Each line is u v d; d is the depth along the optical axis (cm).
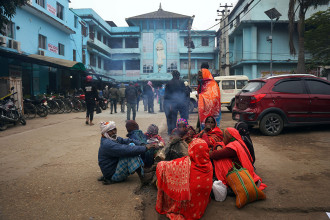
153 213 308
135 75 4203
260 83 745
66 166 480
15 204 326
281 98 709
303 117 721
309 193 341
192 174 289
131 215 297
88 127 921
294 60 2745
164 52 4159
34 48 1755
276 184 374
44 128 904
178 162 299
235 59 3212
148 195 359
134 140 407
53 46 2044
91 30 3403
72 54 2480
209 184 293
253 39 2773
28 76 1673
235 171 332
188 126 396
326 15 2209
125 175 393
